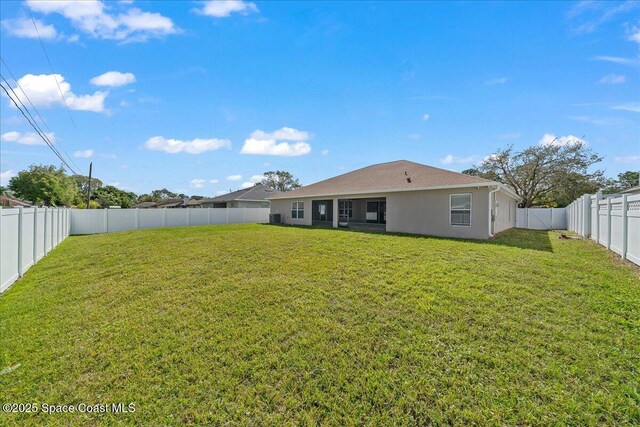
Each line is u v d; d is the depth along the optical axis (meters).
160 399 2.98
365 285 5.62
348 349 3.62
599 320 3.99
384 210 19.86
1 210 5.96
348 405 2.79
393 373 3.16
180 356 3.65
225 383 3.15
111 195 48.19
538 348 3.43
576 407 2.59
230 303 5.13
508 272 6.16
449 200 12.80
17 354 3.82
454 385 2.93
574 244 9.84
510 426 2.46
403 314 4.39
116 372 3.42
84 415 2.81
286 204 22.33
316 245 9.78
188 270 7.26
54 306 5.39
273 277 6.40
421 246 9.26
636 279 5.50
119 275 7.17
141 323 4.56
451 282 5.59
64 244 12.88
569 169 24.28
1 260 6.02
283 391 3.01
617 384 2.81
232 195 33.22
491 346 3.50
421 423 2.56
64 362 3.63
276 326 4.25
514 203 20.56
